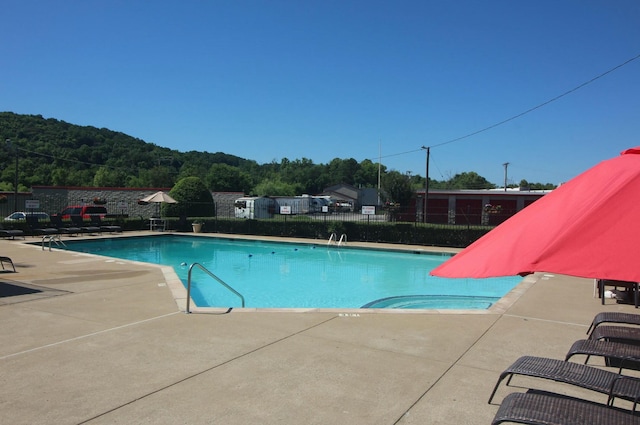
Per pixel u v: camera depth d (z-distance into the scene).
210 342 5.71
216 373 4.69
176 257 18.27
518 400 2.97
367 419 3.74
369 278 14.04
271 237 22.72
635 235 1.52
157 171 65.38
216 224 25.05
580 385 3.28
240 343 5.68
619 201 1.63
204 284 12.90
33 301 7.85
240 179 79.38
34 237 20.44
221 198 39.81
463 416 3.80
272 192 74.38
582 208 1.71
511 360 5.19
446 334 6.18
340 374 4.70
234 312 7.24
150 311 7.25
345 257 18.25
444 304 10.56
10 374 4.61
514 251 1.69
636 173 1.72
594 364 5.11
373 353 5.37
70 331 6.11
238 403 4.00
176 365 4.90
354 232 21.45
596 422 2.65
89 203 30.91
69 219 25.56
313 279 13.85
